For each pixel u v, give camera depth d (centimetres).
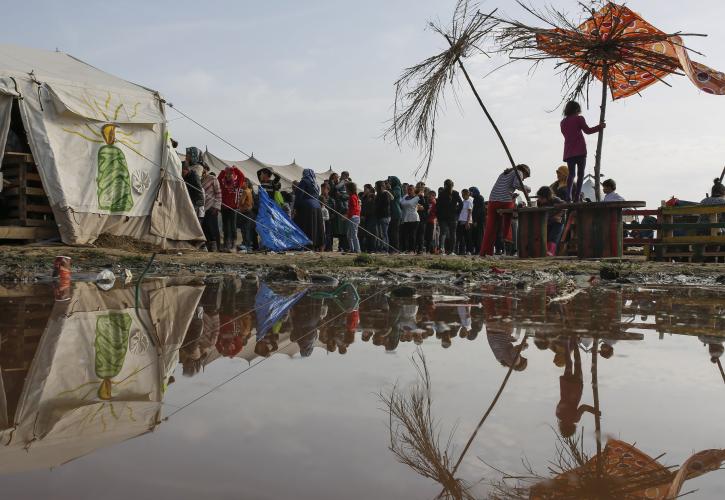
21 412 107
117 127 872
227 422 97
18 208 843
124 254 781
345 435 90
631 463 79
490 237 878
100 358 163
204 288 415
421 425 96
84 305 301
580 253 761
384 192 1173
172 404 110
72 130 829
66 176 813
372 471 74
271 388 123
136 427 95
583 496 67
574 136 766
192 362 155
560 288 414
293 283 464
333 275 552
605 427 96
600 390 122
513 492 68
